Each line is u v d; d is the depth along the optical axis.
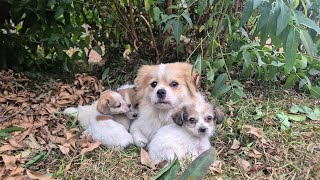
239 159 0.43
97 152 0.44
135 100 0.48
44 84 0.62
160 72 0.46
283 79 0.61
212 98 0.54
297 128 0.49
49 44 0.63
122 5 0.61
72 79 0.65
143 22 0.61
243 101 0.54
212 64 0.54
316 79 0.60
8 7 0.63
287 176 0.40
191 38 0.60
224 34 0.56
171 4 0.57
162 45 0.61
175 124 0.44
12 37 0.66
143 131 0.47
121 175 0.40
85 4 0.61
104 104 0.46
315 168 0.41
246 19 0.45
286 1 0.45
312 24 0.46
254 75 0.61
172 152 0.42
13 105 0.55
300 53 0.55
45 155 0.43
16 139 0.46
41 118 0.51
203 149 0.44
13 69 0.67
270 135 0.47
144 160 0.42
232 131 0.48
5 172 0.40
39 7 0.59
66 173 0.40
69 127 0.50
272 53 0.56
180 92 0.45
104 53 0.69
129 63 0.64
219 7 0.54
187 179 0.34
